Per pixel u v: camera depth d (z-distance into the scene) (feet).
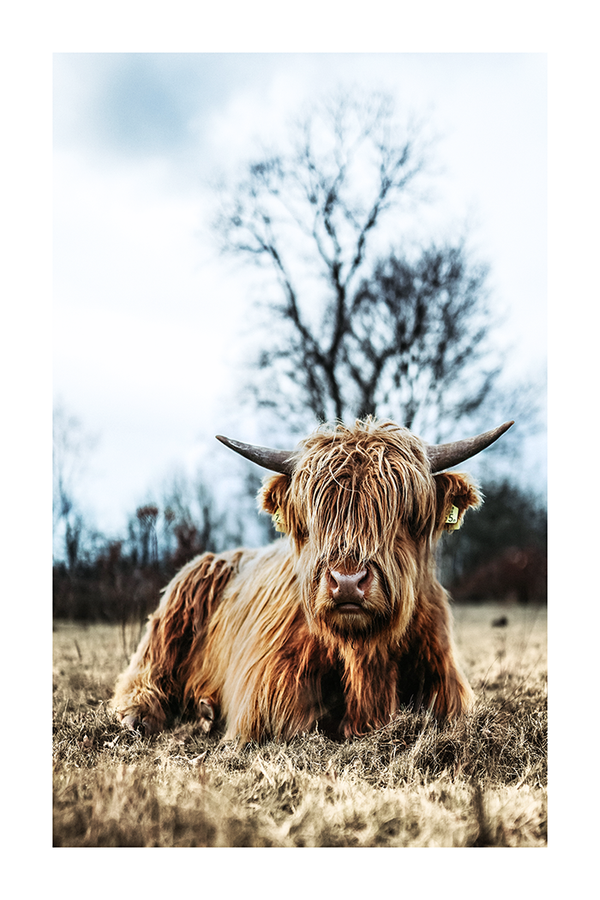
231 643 13.82
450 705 12.38
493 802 10.09
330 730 12.00
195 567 15.76
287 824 9.64
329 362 49.24
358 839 9.64
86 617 30.86
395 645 12.00
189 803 10.06
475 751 11.02
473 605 41.63
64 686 16.47
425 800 9.91
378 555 11.06
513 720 12.60
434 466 12.44
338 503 11.18
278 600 12.86
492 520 47.32
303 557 11.82
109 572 32.91
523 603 43.21
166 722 14.21
